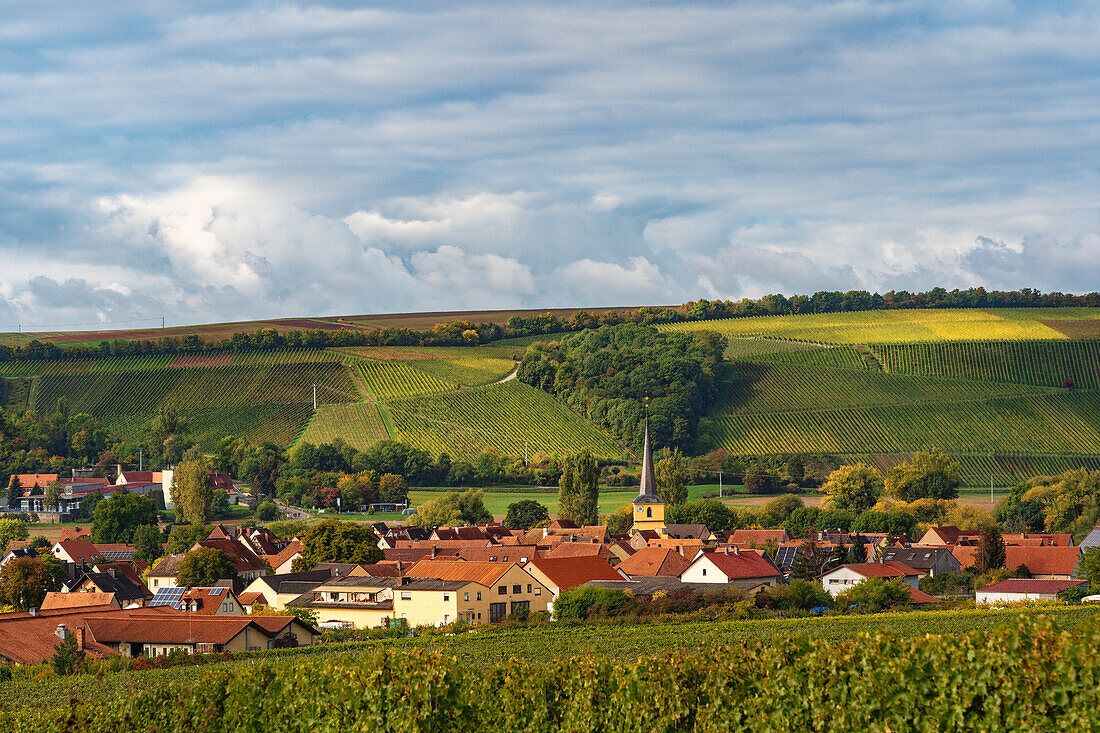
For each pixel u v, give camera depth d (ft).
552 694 104.78
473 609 383.04
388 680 108.58
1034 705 76.23
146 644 286.87
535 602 401.90
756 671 92.63
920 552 523.70
